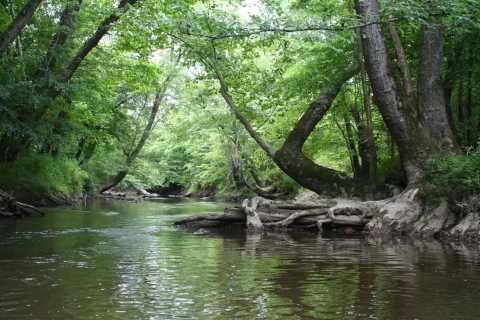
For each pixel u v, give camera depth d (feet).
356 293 13.62
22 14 37.14
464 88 40.55
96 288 14.08
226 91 45.19
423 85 34.73
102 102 61.26
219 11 32.68
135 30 43.21
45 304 12.20
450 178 31.14
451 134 34.47
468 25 28.66
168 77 90.43
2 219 40.60
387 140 51.08
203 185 136.36
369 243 26.81
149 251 22.50
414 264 18.89
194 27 29.60
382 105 33.53
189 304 12.26
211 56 40.45
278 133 58.80
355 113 46.01
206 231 34.09
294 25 25.44
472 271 17.31
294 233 33.35
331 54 44.62
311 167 40.40
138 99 91.25
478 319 11.18
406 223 31.91
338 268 17.83
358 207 34.71
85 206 65.21
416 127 33.30
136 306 12.04
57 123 48.39
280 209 36.86
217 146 97.86
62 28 45.32
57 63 48.52
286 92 47.06
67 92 45.73
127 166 96.37
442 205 31.19
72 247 23.65
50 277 15.74
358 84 47.50
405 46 42.16
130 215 49.24
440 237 29.78
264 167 100.73
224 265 18.43
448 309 11.98
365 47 33.37
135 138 97.86
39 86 43.29
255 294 13.41
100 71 59.98
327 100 42.47
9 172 55.16
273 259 20.13
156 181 138.31
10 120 41.14
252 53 41.75
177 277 15.87
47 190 62.85
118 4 47.29
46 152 69.26
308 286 14.52
